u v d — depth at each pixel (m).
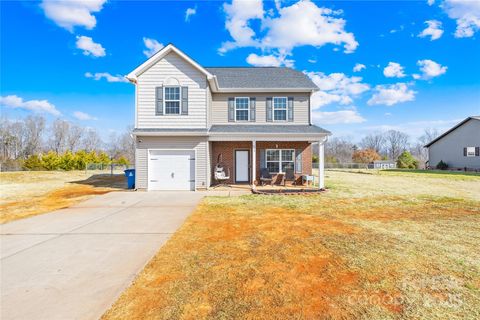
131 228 6.88
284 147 16.19
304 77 17.45
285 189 13.48
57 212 8.85
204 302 3.40
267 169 15.82
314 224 7.24
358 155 54.66
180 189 13.73
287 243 5.69
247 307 3.28
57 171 29.38
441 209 9.31
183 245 5.57
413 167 38.34
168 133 13.34
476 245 5.55
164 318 3.05
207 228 6.85
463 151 30.45
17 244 5.67
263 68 19.03
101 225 7.18
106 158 42.62
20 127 60.69
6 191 13.90
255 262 4.68
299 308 3.26
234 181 16.20
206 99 13.90
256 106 16.23
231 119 16.14
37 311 3.21
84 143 69.19
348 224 7.25
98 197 11.75
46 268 4.45
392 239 5.93
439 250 5.24
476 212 8.84
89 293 3.63
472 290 3.69
